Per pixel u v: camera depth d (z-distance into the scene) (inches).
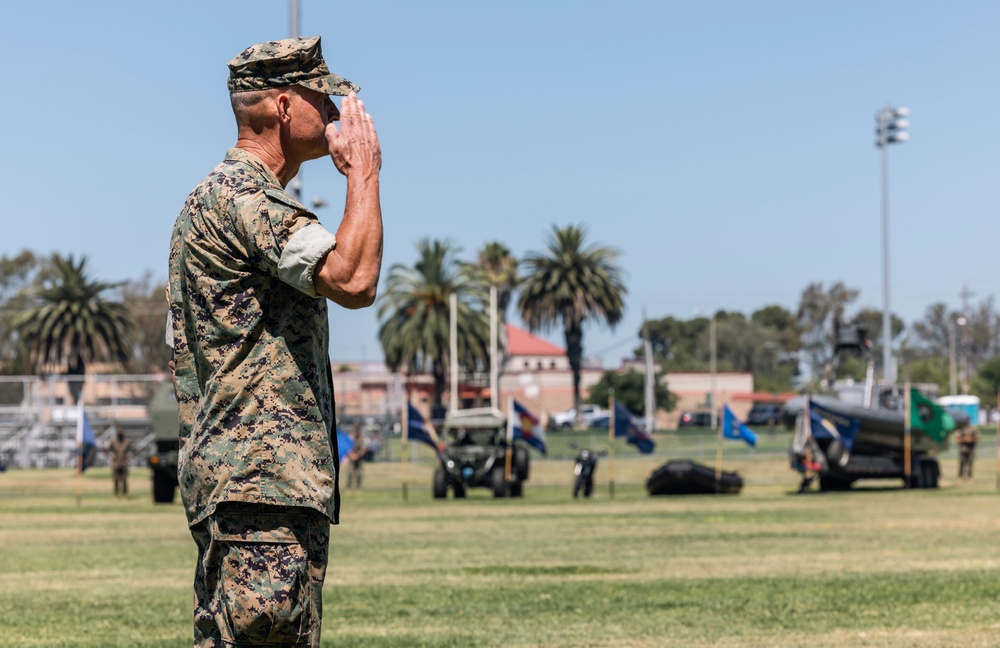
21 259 4756.4
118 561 692.1
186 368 178.7
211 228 172.7
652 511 1160.2
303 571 170.7
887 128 2544.3
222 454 170.1
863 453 1590.8
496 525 986.7
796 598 490.9
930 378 5649.6
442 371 3516.2
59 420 2507.4
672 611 458.3
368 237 170.6
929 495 1386.6
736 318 7381.9
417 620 439.8
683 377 5280.5
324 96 184.5
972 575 567.8
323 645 381.7
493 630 415.2
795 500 1334.9
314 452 173.0
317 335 176.9
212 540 171.5
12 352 4571.9
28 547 794.2
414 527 969.5
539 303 3887.8
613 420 1550.2
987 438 3223.4
